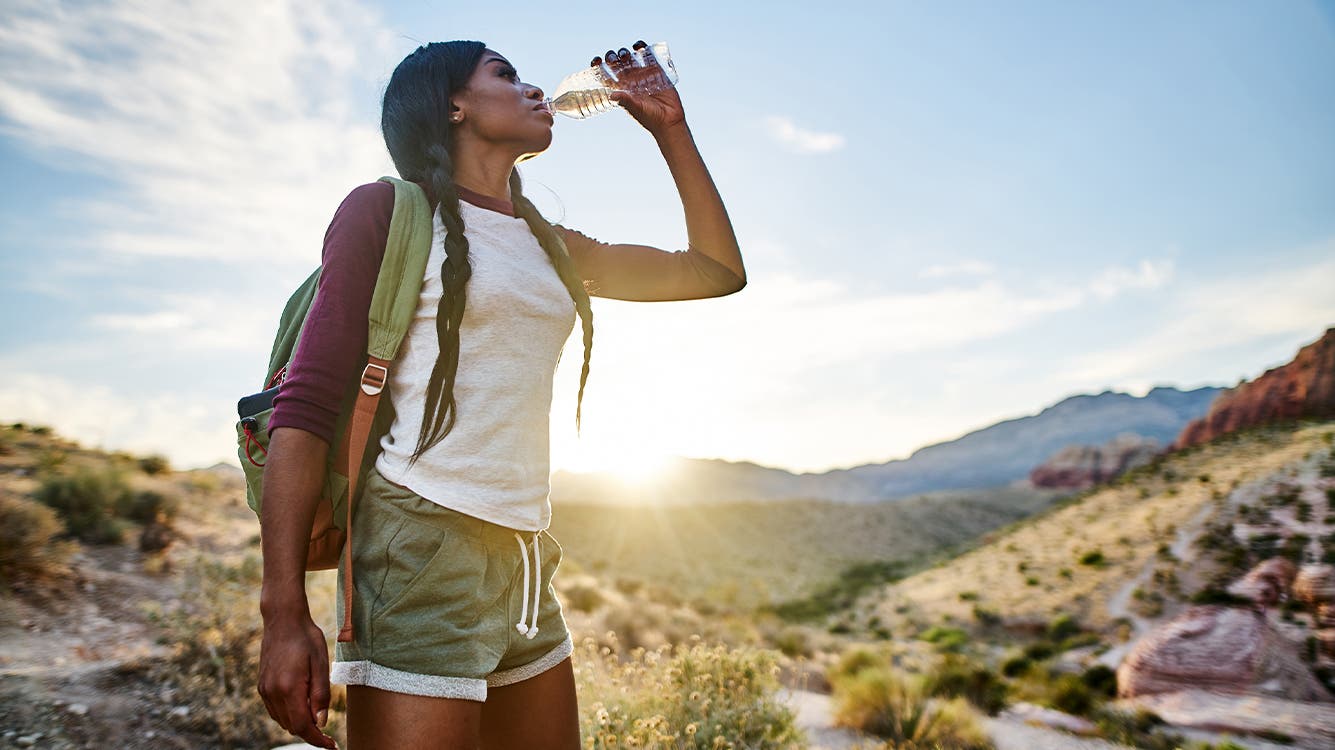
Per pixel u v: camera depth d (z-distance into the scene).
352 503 1.23
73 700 5.00
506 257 1.37
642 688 5.02
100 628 7.04
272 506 1.11
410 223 1.27
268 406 1.25
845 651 23.17
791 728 5.45
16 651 5.99
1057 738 11.60
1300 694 18.97
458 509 1.25
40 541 8.30
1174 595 44.50
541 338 1.38
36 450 19.95
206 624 6.19
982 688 14.72
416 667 1.19
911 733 8.88
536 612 1.39
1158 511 66.31
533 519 1.36
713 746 4.16
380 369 1.22
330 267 1.22
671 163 1.78
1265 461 69.69
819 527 113.12
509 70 1.54
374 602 1.21
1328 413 106.69
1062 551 65.81
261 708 5.38
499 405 1.31
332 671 1.19
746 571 90.19
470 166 1.47
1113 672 24.41
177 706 5.23
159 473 21.83
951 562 80.94
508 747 1.46
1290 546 43.62
